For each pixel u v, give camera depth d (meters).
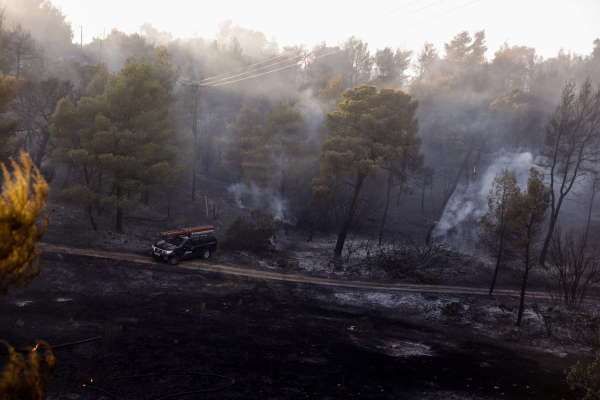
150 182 27.34
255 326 16.34
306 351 14.01
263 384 10.91
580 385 8.57
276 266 27.34
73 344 12.07
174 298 19.00
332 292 23.23
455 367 14.02
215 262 25.83
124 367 10.98
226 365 11.93
